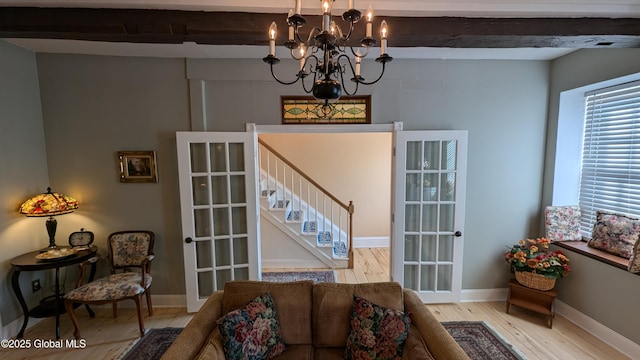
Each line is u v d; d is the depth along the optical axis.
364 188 5.28
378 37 2.07
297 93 3.00
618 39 2.11
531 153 3.15
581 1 1.91
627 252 2.47
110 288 2.54
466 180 3.11
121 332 2.70
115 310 2.94
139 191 3.06
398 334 1.66
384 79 3.01
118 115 2.97
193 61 2.93
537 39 2.12
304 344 1.89
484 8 1.95
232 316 1.70
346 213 5.24
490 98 3.08
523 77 3.07
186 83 2.97
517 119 3.11
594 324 2.58
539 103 3.11
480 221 3.20
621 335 2.37
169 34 2.00
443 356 1.44
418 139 2.99
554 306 2.79
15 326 2.66
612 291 2.43
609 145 2.77
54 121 2.94
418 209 3.12
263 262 4.33
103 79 2.94
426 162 3.08
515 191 3.19
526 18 2.06
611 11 1.97
